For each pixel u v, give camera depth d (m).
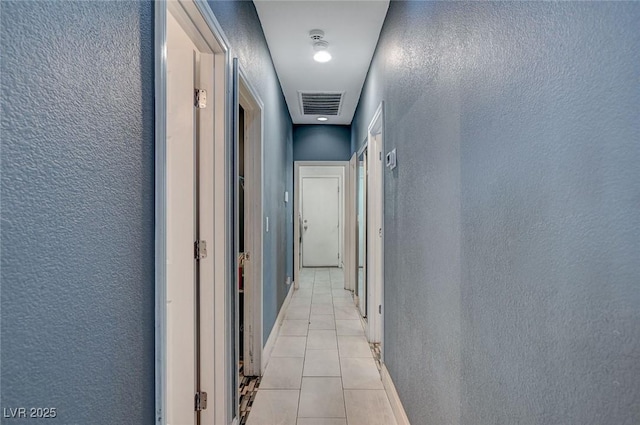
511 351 0.84
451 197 1.22
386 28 2.37
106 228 0.72
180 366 1.63
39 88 0.55
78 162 0.64
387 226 2.36
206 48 1.59
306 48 2.85
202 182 1.64
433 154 1.42
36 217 0.54
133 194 0.82
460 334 1.14
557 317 0.68
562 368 0.66
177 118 1.60
